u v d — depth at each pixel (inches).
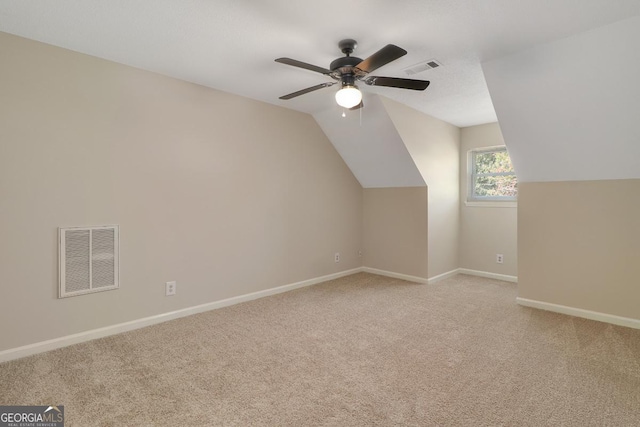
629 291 115.0
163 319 119.4
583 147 114.4
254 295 146.3
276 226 154.3
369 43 93.4
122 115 108.5
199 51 99.1
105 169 105.7
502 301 143.3
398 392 77.0
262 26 84.7
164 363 90.0
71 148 99.3
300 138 163.3
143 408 71.2
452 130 186.4
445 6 75.5
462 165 192.7
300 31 87.1
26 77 91.7
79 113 100.3
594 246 121.5
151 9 77.2
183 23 83.4
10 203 90.1
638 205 112.8
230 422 67.1
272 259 153.3
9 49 89.2
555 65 97.6
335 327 115.1
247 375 84.3
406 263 179.6
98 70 103.3
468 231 192.2
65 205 98.7
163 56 102.6
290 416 68.9
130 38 91.4
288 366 88.7
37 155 93.8
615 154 111.0
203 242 129.4
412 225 176.2
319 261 175.0
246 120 141.4
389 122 147.3
